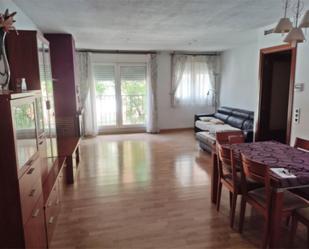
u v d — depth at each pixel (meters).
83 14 3.51
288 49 3.94
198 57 8.02
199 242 2.46
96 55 7.28
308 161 2.51
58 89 4.98
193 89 8.17
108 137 7.29
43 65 3.07
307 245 2.40
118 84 7.63
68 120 5.07
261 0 2.99
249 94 6.66
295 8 3.29
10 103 1.55
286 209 2.24
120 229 2.68
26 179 1.78
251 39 5.70
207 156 5.37
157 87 7.86
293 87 3.84
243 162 2.47
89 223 2.79
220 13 3.52
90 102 7.33
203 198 3.40
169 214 2.98
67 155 3.76
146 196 3.46
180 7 3.23
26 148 1.90
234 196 2.67
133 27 4.36
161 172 4.40
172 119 8.23
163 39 5.61
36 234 1.99
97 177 4.17
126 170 4.51
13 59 2.71
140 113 7.98
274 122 5.11
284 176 2.13
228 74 7.73
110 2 3.00
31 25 3.83
